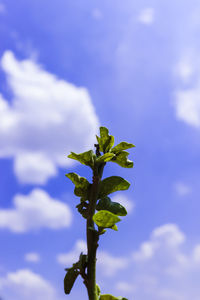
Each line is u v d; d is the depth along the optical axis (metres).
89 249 2.08
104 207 2.30
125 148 2.44
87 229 2.14
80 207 2.29
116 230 2.12
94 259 2.06
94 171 2.29
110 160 2.41
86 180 2.31
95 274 2.04
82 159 2.27
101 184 2.33
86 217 2.30
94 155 2.31
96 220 2.06
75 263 2.07
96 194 2.24
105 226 2.08
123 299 2.07
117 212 2.30
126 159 2.41
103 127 2.48
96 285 2.12
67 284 2.07
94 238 2.09
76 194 2.30
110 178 2.35
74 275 2.07
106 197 2.34
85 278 2.03
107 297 2.07
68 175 2.30
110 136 2.46
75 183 2.31
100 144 2.46
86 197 2.29
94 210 2.20
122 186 2.34
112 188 2.33
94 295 1.99
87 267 2.05
